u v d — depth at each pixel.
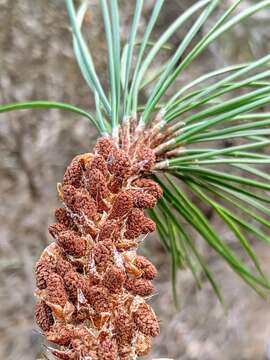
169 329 0.62
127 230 0.16
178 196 0.20
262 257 0.63
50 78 0.64
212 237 0.20
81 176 0.17
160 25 0.61
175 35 0.60
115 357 0.14
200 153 0.18
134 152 0.17
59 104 0.17
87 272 0.15
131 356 0.15
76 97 0.65
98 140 0.17
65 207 0.16
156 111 0.21
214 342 0.61
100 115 0.18
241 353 0.60
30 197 0.65
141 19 0.61
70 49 0.65
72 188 0.16
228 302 0.64
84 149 0.65
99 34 0.61
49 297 0.15
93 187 0.16
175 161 0.18
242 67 0.18
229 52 0.63
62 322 0.15
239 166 0.18
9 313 0.62
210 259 0.66
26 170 0.65
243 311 0.63
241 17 0.18
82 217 0.16
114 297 0.15
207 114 0.17
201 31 0.60
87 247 0.15
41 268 0.15
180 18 0.19
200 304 0.64
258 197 0.18
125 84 0.18
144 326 0.15
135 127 0.18
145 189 0.17
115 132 0.18
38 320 0.15
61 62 0.64
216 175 0.18
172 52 0.58
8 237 0.64
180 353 0.61
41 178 0.65
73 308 0.15
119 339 0.15
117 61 0.18
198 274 0.65
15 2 0.64
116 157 0.16
